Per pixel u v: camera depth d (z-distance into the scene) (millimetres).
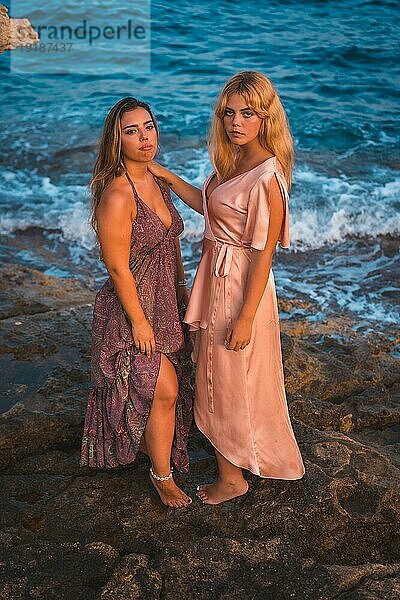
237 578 3082
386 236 7543
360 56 13211
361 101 11383
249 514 3482
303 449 3867
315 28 14617
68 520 3502
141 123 3117
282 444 3496
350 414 4438
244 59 13164
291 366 4723
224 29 14586
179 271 3600
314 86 11938
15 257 7094
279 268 6930
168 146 9570
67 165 9109
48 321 5191
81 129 10227
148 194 3262
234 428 3410
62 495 3658
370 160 9320
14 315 5434
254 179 3068
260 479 3643
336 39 13969
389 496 3562
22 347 4805
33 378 4531
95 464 3594
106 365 3371
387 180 8711
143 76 12477
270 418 3447
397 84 12070
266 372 3381
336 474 3668
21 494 3719
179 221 3400
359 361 4953
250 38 14141
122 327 3320
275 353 3408
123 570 3088
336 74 12461
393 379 4859
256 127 3084
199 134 9992
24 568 3133
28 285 6109
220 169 3238
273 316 3363
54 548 3238
